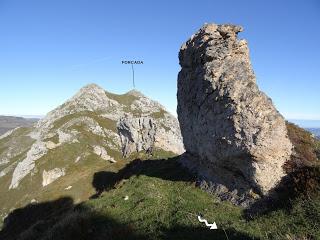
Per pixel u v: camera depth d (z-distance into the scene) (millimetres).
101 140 141125
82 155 118312
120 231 17594
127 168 47312
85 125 149750
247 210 18453
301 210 15758
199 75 24219
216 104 21328
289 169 18625
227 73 21000
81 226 20109
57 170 109062
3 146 171875
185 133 27969
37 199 63062
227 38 22281
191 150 26781
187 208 19094
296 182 17500
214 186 21812
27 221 57500
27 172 113438
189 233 15930
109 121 163875
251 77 20156
